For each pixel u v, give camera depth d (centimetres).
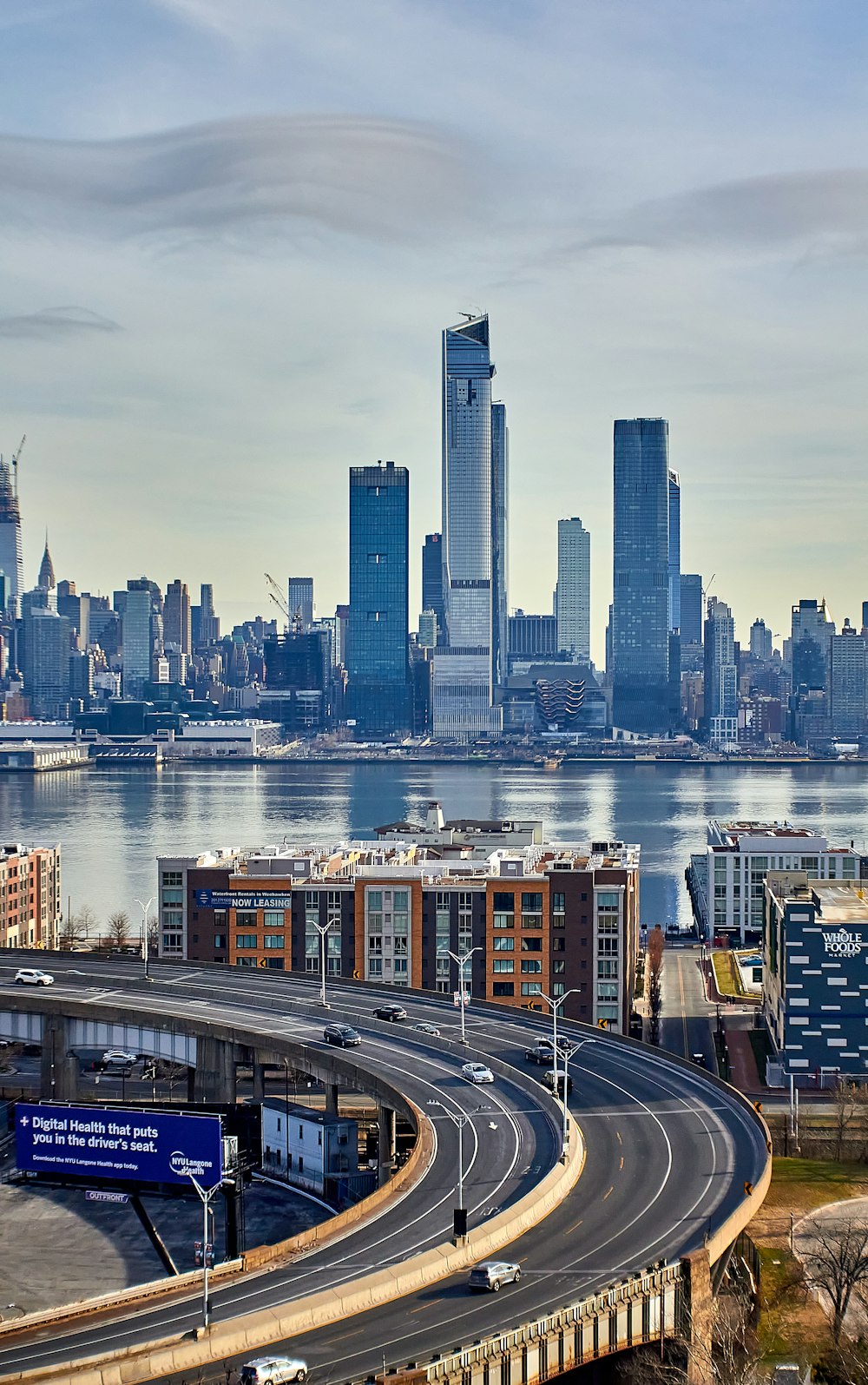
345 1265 12225
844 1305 12838
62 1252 16162
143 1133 17062
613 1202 13625
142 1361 10444
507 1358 10662
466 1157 14850
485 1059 18600
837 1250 13850
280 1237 16512
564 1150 14612
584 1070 18362
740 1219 13162
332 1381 10175
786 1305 13450
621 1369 11650
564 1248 12538
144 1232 16700
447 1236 12738
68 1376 10294
